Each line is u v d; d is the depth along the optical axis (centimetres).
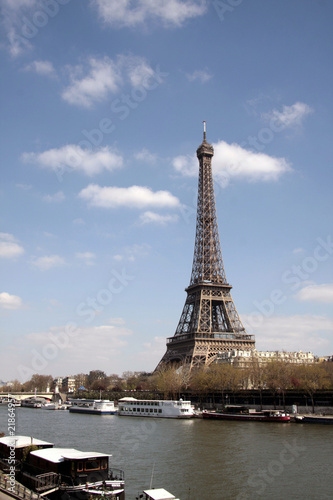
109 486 8362
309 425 19125
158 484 9588
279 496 8838
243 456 12238
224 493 9006
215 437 15775
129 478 10062
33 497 7425
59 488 8075
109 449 13638
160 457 12262
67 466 8612
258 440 14850
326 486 9425
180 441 15000
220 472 10538
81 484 8325
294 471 10569
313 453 12462
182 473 10475
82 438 16212
